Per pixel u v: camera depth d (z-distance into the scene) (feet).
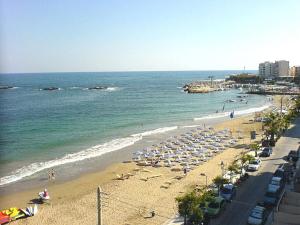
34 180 169.37
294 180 137.28
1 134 277.44
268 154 189.16
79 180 169.78
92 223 121.08
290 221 87.20
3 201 142.20
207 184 155.53
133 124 336.08
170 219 119.65
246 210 119.65
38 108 449.06
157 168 187.52
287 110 389.19
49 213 130.93
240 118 367.25
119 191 152.35
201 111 442.91
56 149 231.30
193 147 232.12
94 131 296.71
